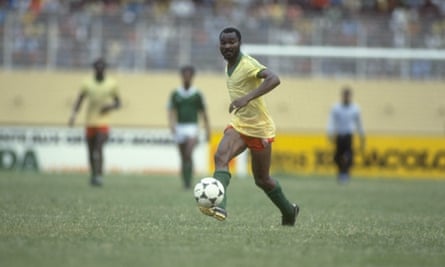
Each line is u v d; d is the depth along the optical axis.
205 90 87.25
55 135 78.44
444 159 79.94
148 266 19.30
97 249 22.02
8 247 22.19
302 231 27.72
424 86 88.81
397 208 41.88
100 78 55.94
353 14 91.69
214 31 87.81
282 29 87.44
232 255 21.45
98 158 55.41
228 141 27.28
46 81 86.81
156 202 40.91
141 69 87.56
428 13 97.62
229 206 39.41
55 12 86.81
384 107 88.44
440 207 43.22
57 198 42.03
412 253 23.20
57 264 19.39
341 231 28.36
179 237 25.11
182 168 54.38
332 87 88.31
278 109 87.75
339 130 67.31
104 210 34.94
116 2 96.19
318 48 85.88
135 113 87.12
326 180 70.62
